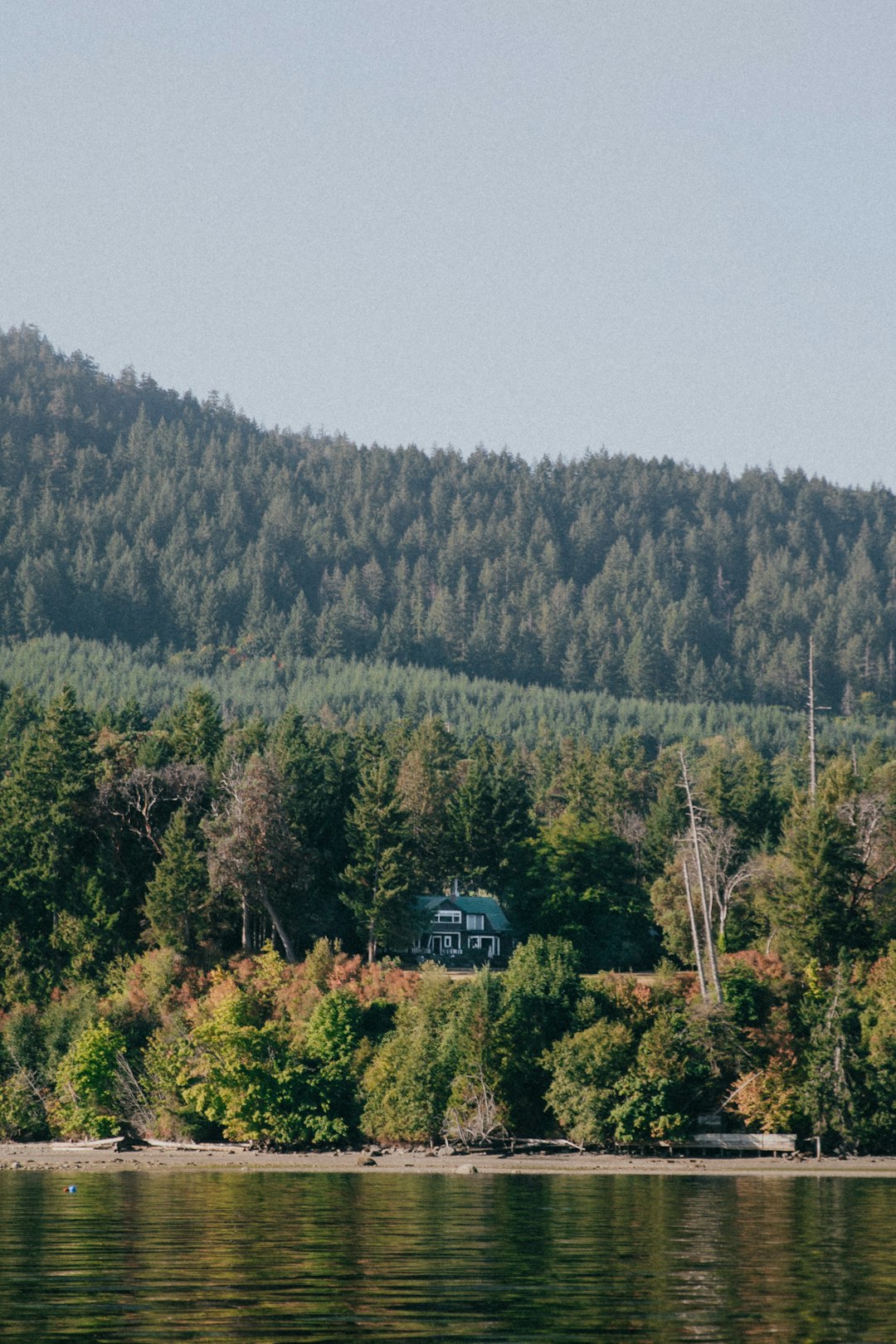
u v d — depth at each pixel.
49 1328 138.50
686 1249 196.38
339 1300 153.75
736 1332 140.88
